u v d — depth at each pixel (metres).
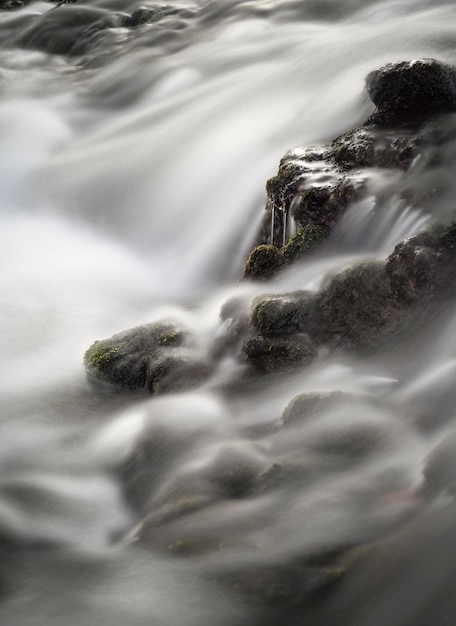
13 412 6.93
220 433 5.94
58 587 4.51
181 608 4.24
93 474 5.98
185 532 4.76
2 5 24.70
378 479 4.97
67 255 10.84
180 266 10.45
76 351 8.09
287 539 4.56
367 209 7.75
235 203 10.37
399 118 8.62
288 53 14.20
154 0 21.89
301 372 6.55
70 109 15.80
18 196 13.12
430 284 6.62
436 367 6.00
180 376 6.85
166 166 11.95
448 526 4.20
